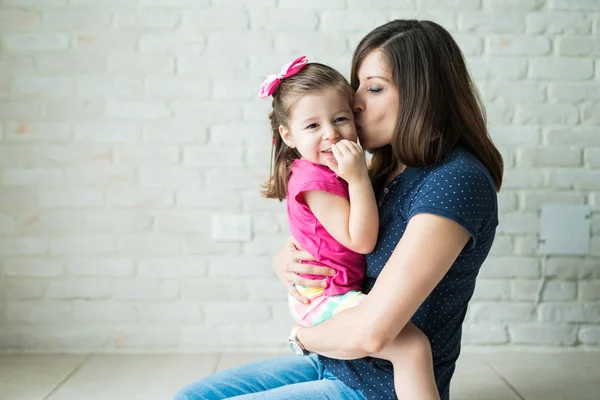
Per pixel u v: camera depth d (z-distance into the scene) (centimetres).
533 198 283
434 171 135
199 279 281
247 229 279
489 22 278
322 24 275
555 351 285
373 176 162
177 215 279
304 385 143
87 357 273
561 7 278
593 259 284
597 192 283
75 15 274
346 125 150
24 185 277
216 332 282
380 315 125
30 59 274
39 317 280
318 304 148
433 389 129
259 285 281
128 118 277
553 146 282
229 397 154
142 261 280
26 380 244
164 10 274
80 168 277
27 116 276
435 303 137
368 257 147
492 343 285
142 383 241
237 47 276
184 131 277
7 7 273
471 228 128
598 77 280
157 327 281
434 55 138
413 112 136
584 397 229
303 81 152
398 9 275
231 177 279
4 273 279
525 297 284
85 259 279
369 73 144
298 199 154
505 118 281
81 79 275
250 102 277
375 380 137
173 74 276
